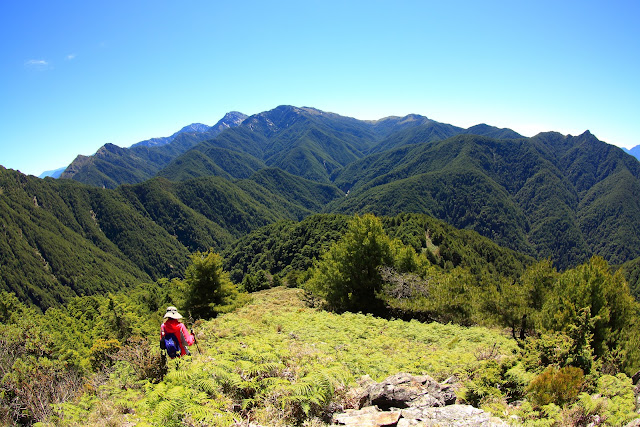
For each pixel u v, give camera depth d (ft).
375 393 23.79
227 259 612.29
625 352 49.90
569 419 24.04
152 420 18.67
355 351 41.68
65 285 611.47
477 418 20.66
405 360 37.88
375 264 93.04
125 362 32.71
